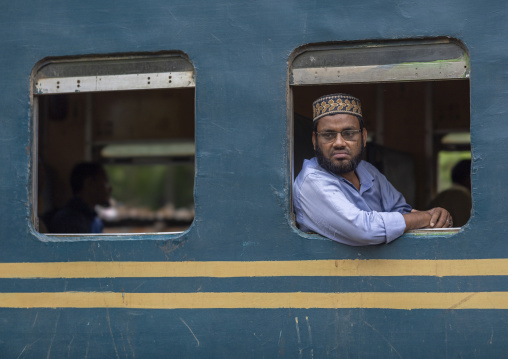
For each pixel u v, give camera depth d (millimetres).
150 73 2871
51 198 5219
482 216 2525
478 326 2512
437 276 2551
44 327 2861
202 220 2746
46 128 5480
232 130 2742
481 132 2543
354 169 2652
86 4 2893
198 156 2764
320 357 2627
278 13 2730
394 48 2664
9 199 2916
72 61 2930
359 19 2666
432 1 2611
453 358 2529
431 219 2637
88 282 2830
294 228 2682
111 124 5715
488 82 2547
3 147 2932
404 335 2566
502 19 2551
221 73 2764
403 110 4781
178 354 2744
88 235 2873
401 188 4465
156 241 2781
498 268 2500
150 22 2834
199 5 2795
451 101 4742
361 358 2596
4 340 2891
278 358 2662
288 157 2713
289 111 2732
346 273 2619
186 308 2746
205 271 2736
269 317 2674
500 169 2520
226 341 2707
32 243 2887
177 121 5723
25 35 2938
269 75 2729
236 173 2732
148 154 5762
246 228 2711
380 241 2553
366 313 2598
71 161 5598
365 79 2680
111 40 2863
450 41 2613
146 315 2777
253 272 2697
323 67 2715
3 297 2898
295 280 2658
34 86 2955
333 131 2592
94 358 2811
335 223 2566
